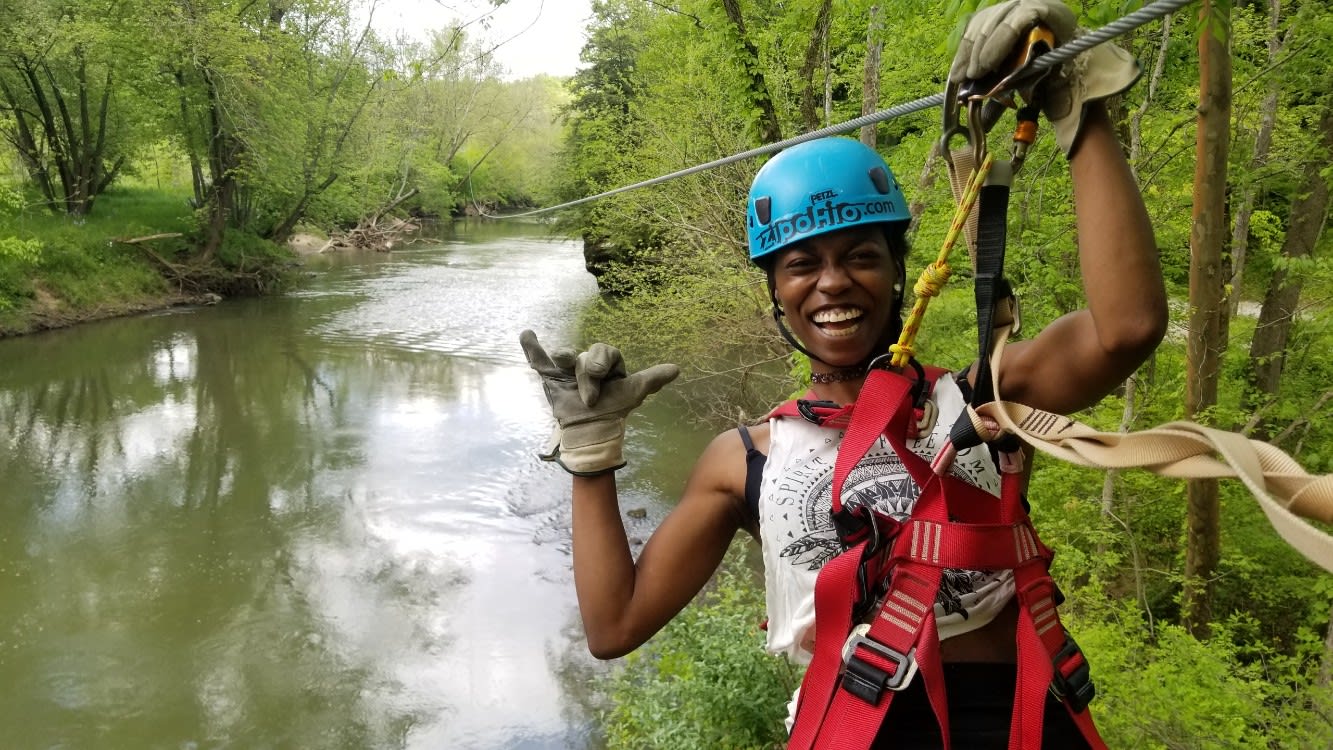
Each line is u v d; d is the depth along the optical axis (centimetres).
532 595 905
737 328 1016
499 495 1141
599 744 686
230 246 2527
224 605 889
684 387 1469
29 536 1025
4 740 697
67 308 1981
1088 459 102
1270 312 720
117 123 2494
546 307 2317
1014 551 116
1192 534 550
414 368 1741
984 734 115
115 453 1283
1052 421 110
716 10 827
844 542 122
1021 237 589
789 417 135
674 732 467
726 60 864
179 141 2448
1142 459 98
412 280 2798
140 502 1120
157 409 1477
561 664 791
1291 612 607
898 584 115
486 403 1527
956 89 114
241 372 1703
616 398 140
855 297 131
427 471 1222
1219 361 547
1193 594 549
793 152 136
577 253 3650
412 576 944
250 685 767
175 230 2477
